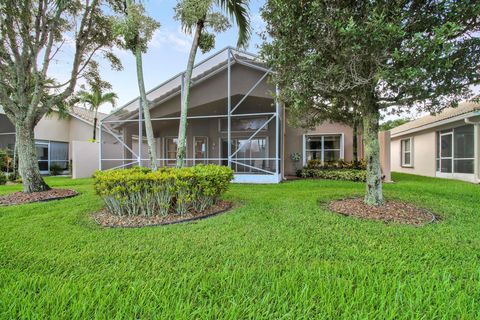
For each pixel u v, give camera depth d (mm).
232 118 12758
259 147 12500
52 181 10367
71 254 2727
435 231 3406
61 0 5984
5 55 6379
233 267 2398
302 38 3803
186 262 2523
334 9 3453
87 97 14930
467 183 8641
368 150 4902
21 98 6605
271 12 4141
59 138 15766
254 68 9242
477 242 3002
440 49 2959
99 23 6926
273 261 2521
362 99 4484
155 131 14180
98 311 1761
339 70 3633
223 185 4898
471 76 3576
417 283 2088
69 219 4094
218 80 9852
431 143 11992
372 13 3064
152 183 4148
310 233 3338
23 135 6680
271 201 5359
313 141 13078
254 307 1797
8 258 2639
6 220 4090
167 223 3879
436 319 1691
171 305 1836
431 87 3703
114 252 2777
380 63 3311
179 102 10297
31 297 1941
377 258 2568
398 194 6199
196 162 13320
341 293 1946
